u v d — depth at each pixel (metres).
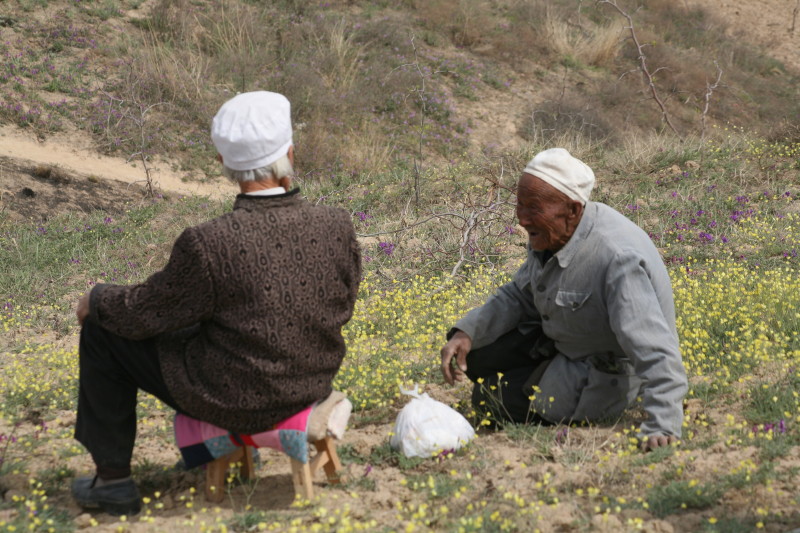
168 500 3.04
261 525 2.63
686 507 2.80
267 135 2.72
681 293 5.34
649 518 2.74
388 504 2.98
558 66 17.38
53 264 8.09
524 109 15.42
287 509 2.95
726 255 6.91
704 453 3.19
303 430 2.82
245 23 15.18
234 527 2.79
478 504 2.86
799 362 4.02
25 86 12.37
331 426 2.90
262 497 3.08
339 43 15.21
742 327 4.68
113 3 14.80
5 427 4.12
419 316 5.78
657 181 9.15
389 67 15.30
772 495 2.78
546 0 19.45
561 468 3.16
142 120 11.24
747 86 18.94
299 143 12.37
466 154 13.43
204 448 2.89
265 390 2.71
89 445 2.90
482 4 18.59
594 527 2.68
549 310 3.48
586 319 3.41
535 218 3.32
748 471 2.87
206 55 14.53
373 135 13.28
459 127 14.40
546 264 3.42
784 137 10.38
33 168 10.55
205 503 3.01
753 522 2.63
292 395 2.76
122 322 2.66
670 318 3.45
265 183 2.76
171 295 2.63
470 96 15.47
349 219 2.90
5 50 12.98
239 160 2.72
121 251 8.52
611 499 2.88
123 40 13.97
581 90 16.53
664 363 3.24
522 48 17.36
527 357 3.75
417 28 17.28
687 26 21.39
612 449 3.29
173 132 12.45
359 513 2.86
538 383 3.61
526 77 16.72
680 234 7.59
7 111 11.66
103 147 11.68
